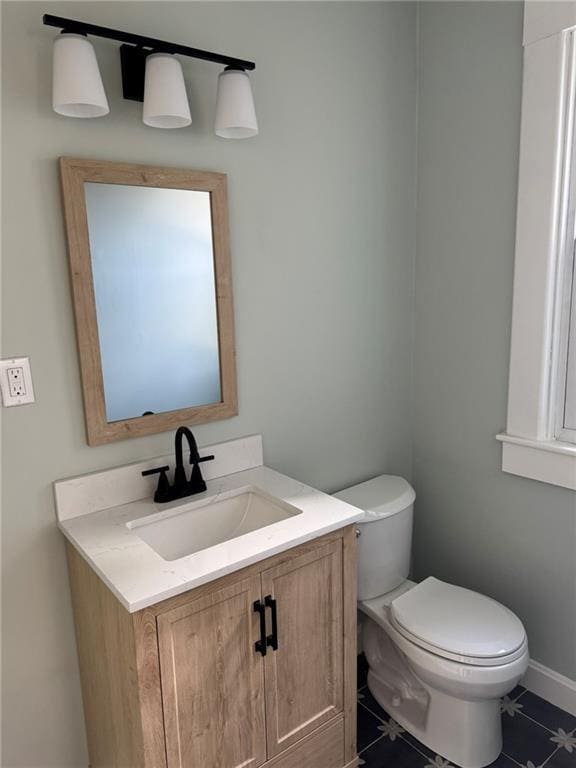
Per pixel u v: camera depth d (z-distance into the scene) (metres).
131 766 1.32
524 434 1.92
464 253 2.04
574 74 1.66
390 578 2.00
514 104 1.81
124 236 1.48
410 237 2.20
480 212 1.96
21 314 1.37
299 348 1.92
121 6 1.43
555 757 1.75
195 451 1.60
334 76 1.87
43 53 1.32
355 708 1.67
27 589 1.47
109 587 1.19
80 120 1.39
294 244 1.85
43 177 1.36
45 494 1.46
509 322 1.92
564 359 1.84
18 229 1.34
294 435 1.96
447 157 2.04
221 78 1.47
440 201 2.09
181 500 1.58
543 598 1.97
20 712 1.50
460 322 2.09
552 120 1.70
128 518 1.48
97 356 1.47
